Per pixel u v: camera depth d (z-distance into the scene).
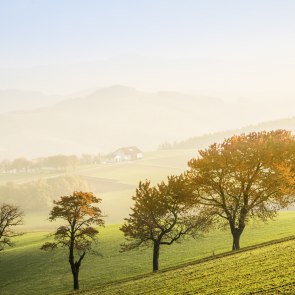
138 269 60.62
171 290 34.53
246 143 49.84
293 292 25.27
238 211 52.81
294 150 48.81
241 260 39.09
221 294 29.11
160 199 52.28
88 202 53.41
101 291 43.72
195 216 54.06
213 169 49.59
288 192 47.97
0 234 63.53
